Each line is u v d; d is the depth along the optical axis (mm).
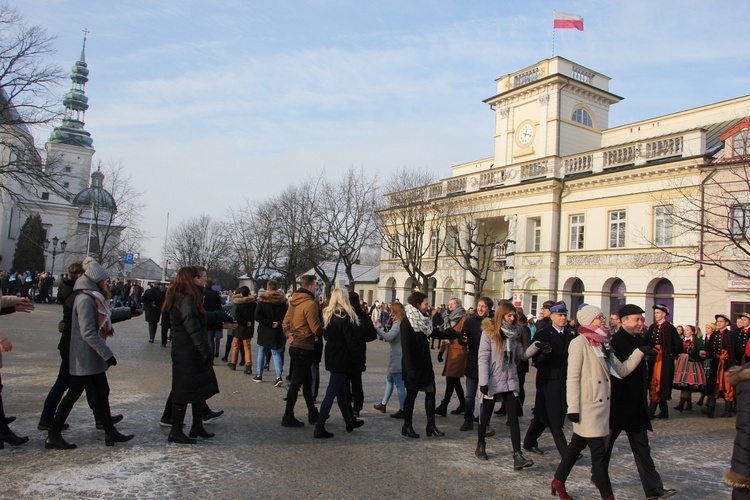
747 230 21922
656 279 26484
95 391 7145
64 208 66750
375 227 42375
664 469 7785
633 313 6867
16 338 18219
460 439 8789
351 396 10109
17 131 25750
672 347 12352
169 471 6238
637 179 27438
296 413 9961
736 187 23203
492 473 7012
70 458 6488
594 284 28984
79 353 6801
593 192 29594
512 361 7527
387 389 10719
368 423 9570
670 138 26438
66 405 6809
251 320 14555
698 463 8234
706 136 27594
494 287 36250
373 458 7293
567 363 6863
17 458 6395
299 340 8836
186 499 5453
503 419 11008
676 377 13719
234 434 8094
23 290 40688
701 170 24625
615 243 28516
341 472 6598
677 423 11883
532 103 35375
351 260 43156
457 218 36406
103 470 6141
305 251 47875
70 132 82562
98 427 7848
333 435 8367
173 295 7359
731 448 9430
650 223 26734
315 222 46500
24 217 65062
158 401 10000
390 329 10562
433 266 39531
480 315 9758
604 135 35594
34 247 60688
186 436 7484
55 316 28812
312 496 5727
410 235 38812
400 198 40125
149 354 16734
